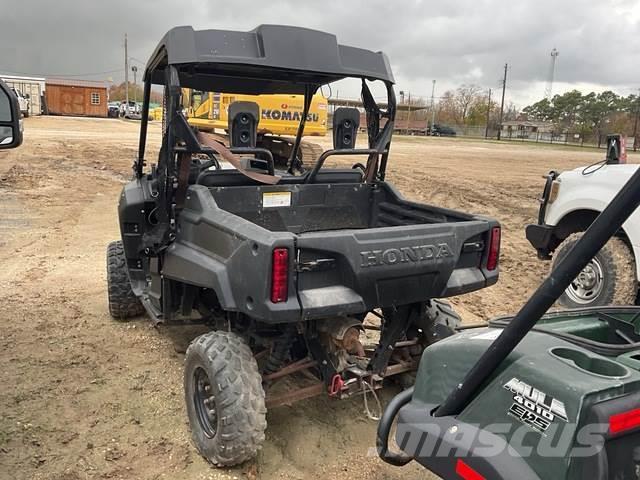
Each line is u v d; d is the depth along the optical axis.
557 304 5.64
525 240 9.15
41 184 12.80
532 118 87.56
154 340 4.80
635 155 34.22
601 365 1.91
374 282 3.07
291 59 3.69
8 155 17.12
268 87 4.85
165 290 3.86
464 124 81.94
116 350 4.60
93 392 3.95
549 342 2.05
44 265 6.88
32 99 45.31
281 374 3.38
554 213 5.95
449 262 3.29
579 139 58.25
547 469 1.77
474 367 2.02
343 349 3.31
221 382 3.01
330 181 4.26
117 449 3.33
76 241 8.10
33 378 4.11
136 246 4.46
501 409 1.96
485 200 12.98
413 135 57.66
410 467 3.28
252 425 2.99
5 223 9.11
